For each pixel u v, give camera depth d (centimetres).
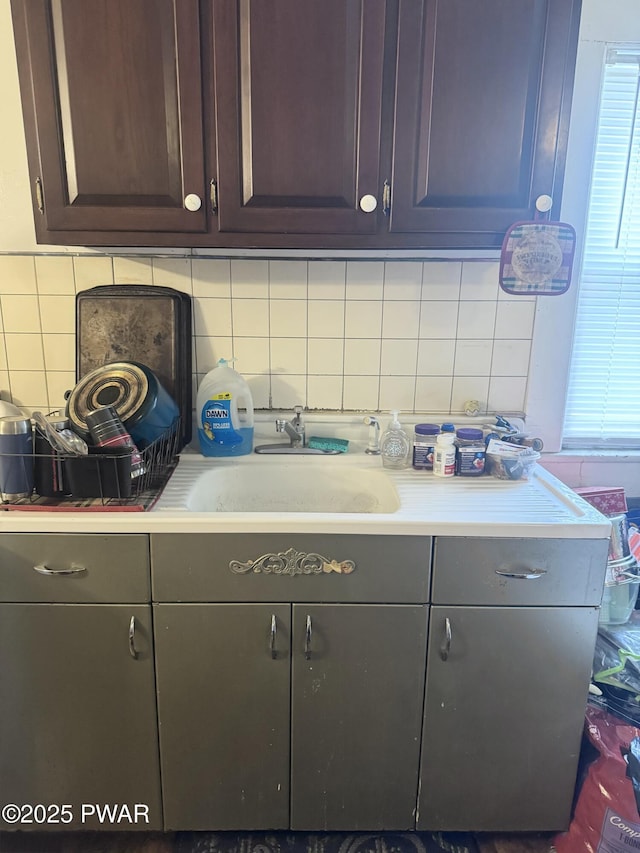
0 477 133
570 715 139
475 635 134
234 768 141
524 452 156
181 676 135
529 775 143
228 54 127
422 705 138
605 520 131
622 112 169
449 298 172
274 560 128
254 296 171
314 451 171
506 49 130
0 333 172
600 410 190
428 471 163
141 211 135
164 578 129
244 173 133
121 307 166
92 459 132
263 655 134
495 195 137
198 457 168
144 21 126
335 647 134
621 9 158
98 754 140
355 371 177
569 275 146
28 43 127
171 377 167
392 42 128
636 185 174
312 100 129
